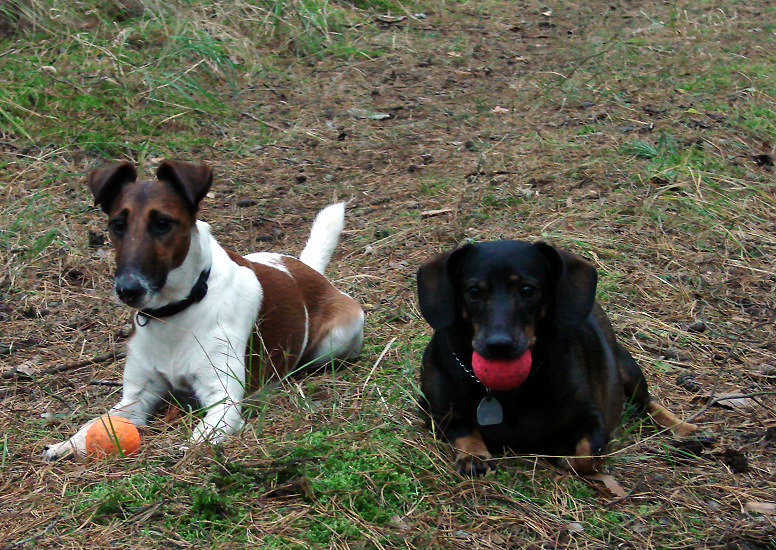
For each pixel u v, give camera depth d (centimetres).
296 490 315
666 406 404
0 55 832
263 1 1090
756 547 297
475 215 627
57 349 470
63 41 884
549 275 330
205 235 389
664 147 711
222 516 301
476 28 1212
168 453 349
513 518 309
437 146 789
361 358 464
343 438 352
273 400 400
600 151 722
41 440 370
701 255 555
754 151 714
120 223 366
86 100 795
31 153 714
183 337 383
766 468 349
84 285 545
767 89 858
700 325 474
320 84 948
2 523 305
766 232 586
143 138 765
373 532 296
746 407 398
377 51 1055
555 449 351
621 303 503
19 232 596
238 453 343
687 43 1077
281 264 461
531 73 991
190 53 914
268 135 815
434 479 326
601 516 313
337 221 527
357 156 778
